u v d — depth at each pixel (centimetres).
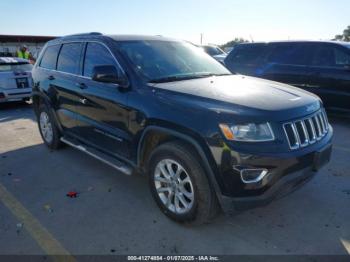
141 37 421
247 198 266
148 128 315
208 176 278
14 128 710
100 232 307
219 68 432
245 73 819
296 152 274
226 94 302
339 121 718
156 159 319
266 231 304
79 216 335
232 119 263
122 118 351
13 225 321
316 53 707
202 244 287
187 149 288
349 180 407
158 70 366
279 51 767
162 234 302
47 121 542
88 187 402
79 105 429
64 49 483
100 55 400
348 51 658
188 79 362
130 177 430
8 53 2308
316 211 337
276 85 362
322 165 306
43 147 562
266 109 273
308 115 298
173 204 318
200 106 283
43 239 297
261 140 262
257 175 261
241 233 301
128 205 355
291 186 278
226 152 260
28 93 963
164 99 308
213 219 306
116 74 350
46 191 393
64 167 468
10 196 382
